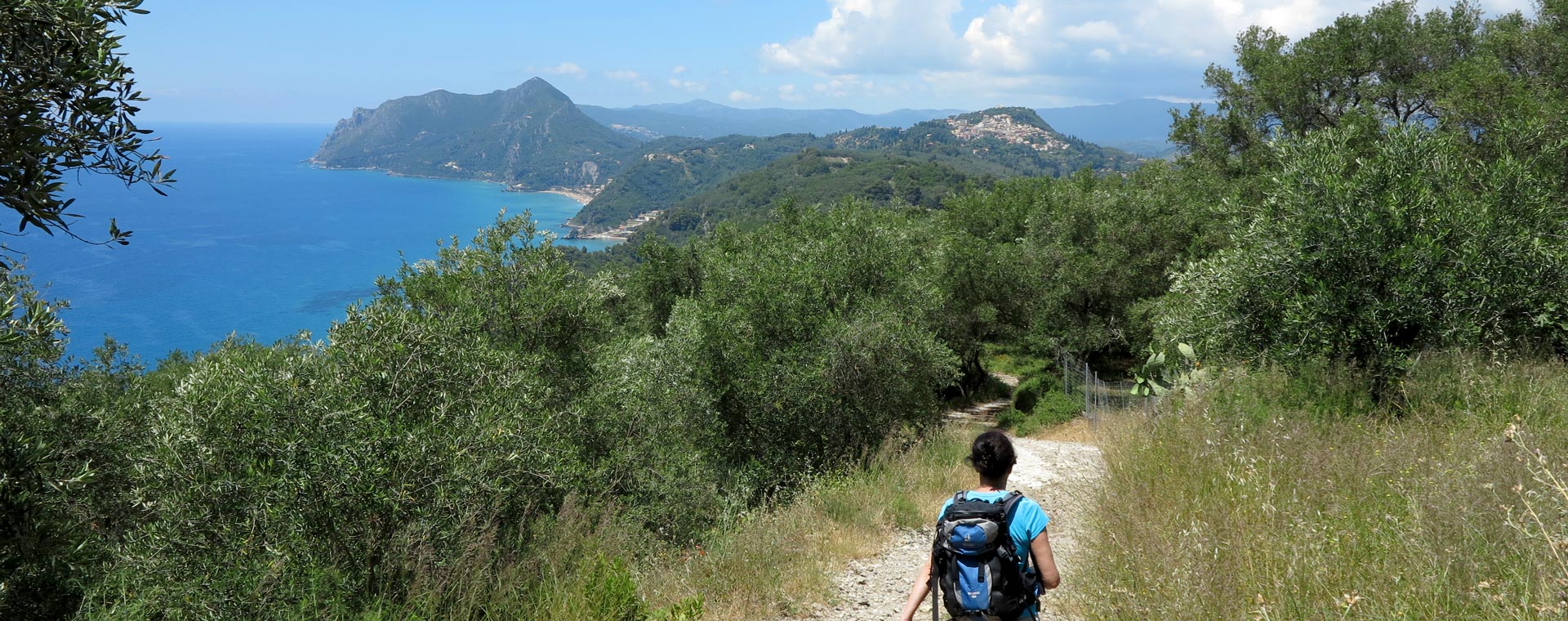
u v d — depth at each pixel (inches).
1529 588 120.8
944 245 1170.0
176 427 273.0
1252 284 366.6
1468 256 316.5
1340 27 918.4
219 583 231.5
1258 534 173.5
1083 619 179.0
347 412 265.7
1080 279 1097.4
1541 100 626.5
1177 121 1098.1
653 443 468.4
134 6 179.5
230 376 288.7
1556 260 313.3
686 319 601.9
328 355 307.7
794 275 601.9
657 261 1244.5
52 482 246.2
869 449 522.9
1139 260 1066.1
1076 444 549.6
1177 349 452.8
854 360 550.6
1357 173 353.1
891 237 665.0
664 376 547.5
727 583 238.7
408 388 309.0
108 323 6146.7
